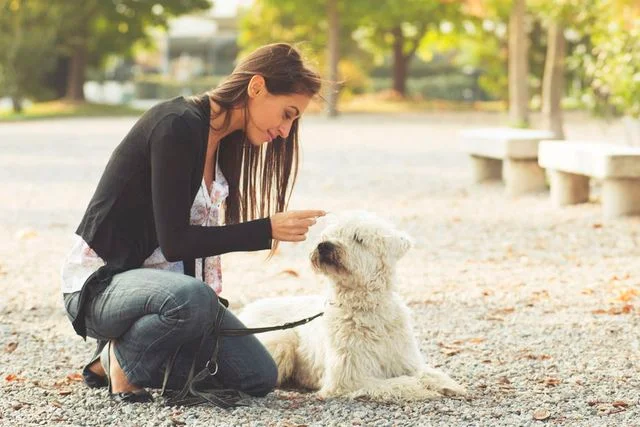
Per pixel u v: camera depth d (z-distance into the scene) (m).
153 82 56.94
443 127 30.19
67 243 9.82
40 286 7.68
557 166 11.45
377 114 39.41
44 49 39.44
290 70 4.19
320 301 4.93
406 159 18.88
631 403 4.45
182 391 4.34
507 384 4.82
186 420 4.11
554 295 7.09
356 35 48.91
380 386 4.39
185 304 4.12
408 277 7.90
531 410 4.32
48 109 41.78
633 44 12.77
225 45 65.81
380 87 54.31
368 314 4.47
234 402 4.36
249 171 4.56
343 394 4.46
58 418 4.21
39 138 25.69
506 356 5.43
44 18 39.91
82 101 44.47
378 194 13.45
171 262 4.32
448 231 10.23
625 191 10.41
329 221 4.66
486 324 6.24
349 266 4.35
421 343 5.77
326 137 25.59
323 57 44.03
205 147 4.23
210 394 4.34
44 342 5.86
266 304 5.07
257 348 4.52
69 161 18.94
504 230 10.19
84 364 5.32
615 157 10.16
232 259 8.91
